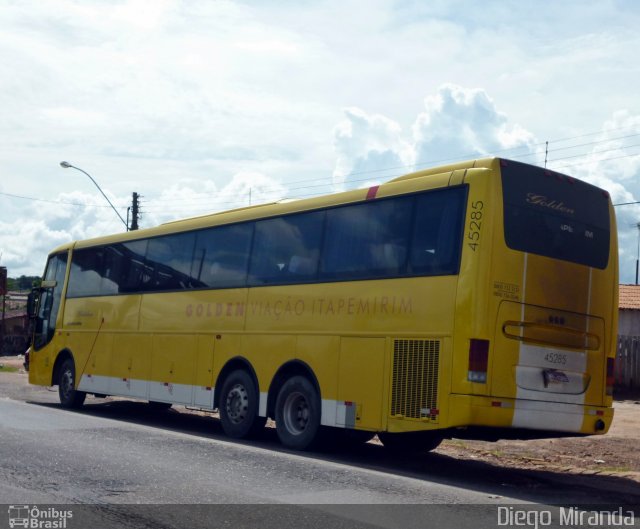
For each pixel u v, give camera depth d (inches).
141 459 422.9
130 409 805.2
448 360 418.6
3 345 1950.1
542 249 437.7
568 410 438.6
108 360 705.6
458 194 434.3
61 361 784.9
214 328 590.9
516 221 429.4
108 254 732.7
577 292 451.2
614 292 474.3
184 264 634.2
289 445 513.0
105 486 351.6
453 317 419.5
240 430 555.5
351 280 486.3
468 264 418.9
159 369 641.0
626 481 441.4
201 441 508.7
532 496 383.6
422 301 438.6
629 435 646.5
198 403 595.5
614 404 892.6
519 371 420.5
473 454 549.0
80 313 757.3
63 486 349.4
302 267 524.7
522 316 424.5
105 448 457.1
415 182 460.1
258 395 544.1
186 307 622.8
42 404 788.6
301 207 534.6
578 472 471.2
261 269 557.9
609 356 466.6
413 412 434.0
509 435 450.0
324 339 497.4
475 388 407.5
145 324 665.6
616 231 480.4
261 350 545.0
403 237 458.6
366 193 489.7
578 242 456.4
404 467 470.9
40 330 815.7
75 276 778.2
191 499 331.0
